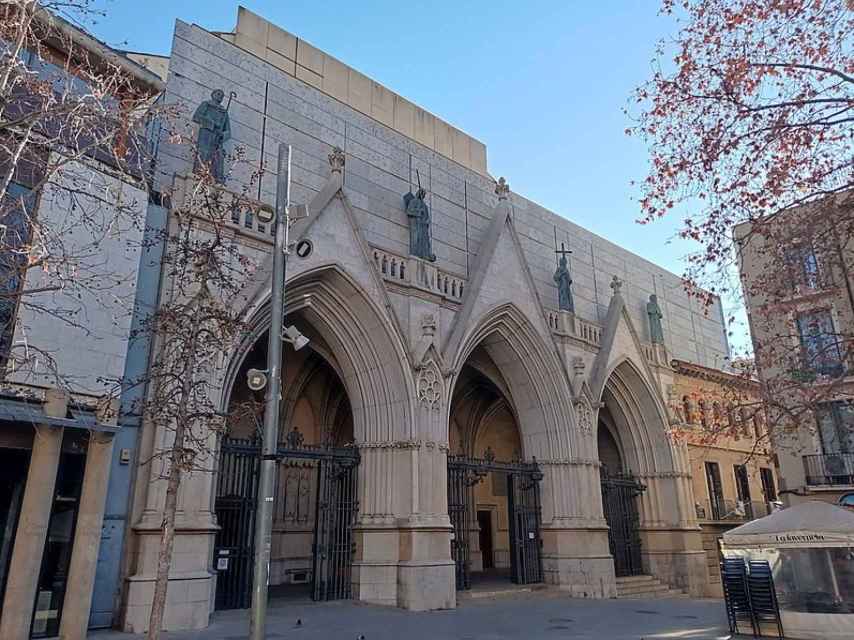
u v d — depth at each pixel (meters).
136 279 13.98
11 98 8.44
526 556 22.75
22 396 11.35
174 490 9.38
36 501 11.05
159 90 15.20
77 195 12.89
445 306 21.83
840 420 20.86
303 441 24.64
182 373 10.26
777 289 13.97
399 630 13.41
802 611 12.73
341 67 25.69
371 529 18.09
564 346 25.70
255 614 8.54
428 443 18.95
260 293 16.25
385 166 23.98
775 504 24.53
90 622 12.62
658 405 28.88
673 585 26.66
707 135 11.01
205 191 12.30
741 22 10.50
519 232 28.73
